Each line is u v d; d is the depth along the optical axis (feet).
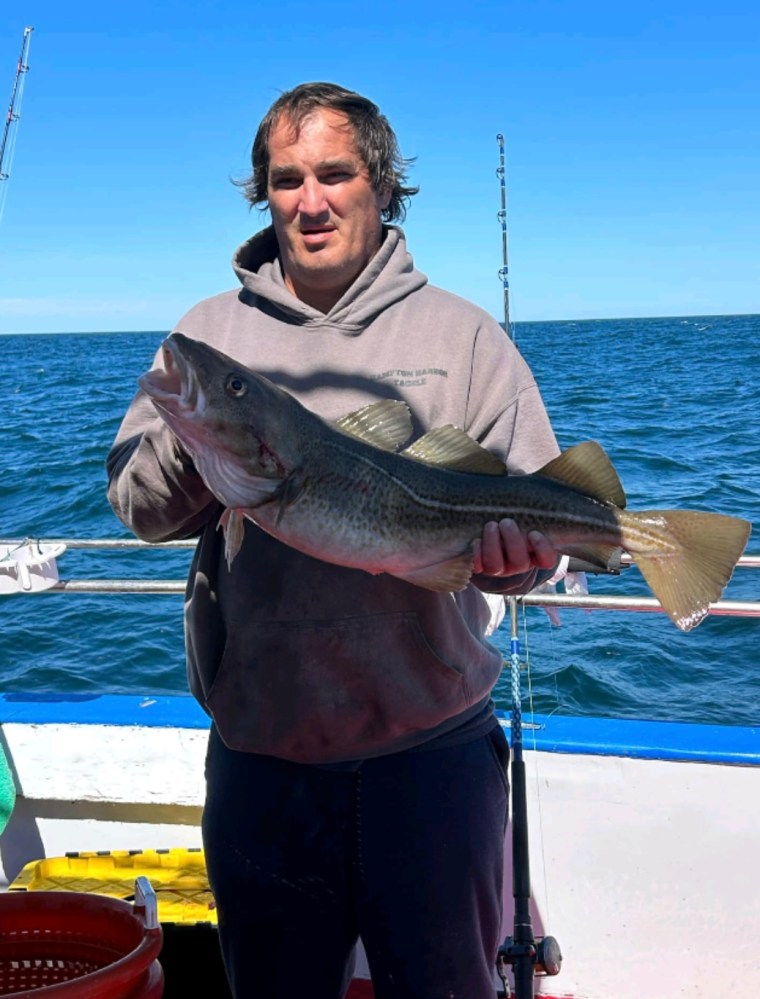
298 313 7.77
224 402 6.77
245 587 7.36
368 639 7.14
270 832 7.37
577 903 10.29
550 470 7.59
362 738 7.22
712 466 44.01
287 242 7.71
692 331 293.02
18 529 35.37
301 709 7.20
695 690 20.65
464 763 7.39
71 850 11.22
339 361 7.68
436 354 7.68
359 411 7.38
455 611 7.49
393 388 7.63
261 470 6.87
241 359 7.80
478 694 7.52
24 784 11.09
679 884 10.13
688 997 10.06
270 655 7.24
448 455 7.43
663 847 10.16
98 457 50.21
